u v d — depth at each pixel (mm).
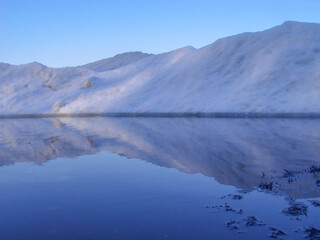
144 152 8930
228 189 4793
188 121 24734
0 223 3602
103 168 6805
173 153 8570
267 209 3850
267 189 4695
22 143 11828
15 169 6879
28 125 25672
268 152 8188
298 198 4223
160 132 15344
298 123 19312
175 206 4082
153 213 3836
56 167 7039
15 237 3199
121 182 5465
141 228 3371
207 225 3414
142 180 5574
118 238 3123
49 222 3609
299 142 10133
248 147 9266
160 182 5387
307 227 3299
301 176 5395
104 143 11383
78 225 3494
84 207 4125
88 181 5613
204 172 6062
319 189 4602
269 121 22141
